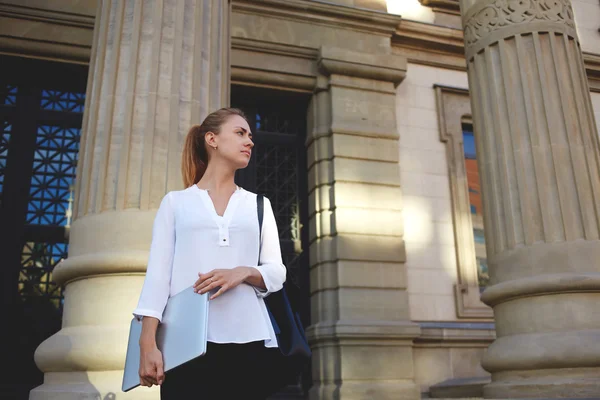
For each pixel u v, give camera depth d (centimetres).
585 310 495
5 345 755
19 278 784
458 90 1041
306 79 946
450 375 875
